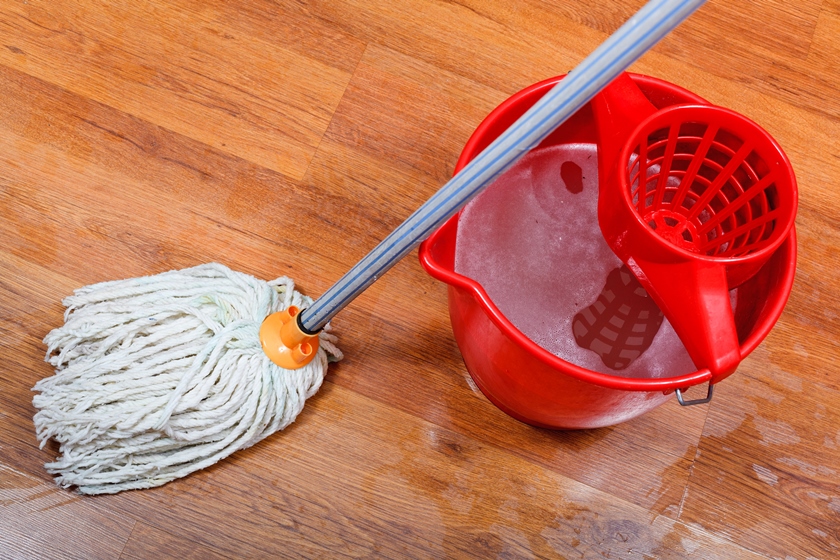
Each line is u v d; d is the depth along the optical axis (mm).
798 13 1502
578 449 1221
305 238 1280
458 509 1175
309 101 1350
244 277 1128
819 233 1371
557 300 1159
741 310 1071
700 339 879
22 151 1260
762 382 1277
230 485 1145
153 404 1027
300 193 1300
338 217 1298
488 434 1213
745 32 1483
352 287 917
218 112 1323
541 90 1008
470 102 1392
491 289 1154
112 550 1101
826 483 1239
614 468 1217
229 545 1125
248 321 1077
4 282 1194
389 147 1345
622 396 927
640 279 971
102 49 1330
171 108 1313
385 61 1392
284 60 1366
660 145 1140
